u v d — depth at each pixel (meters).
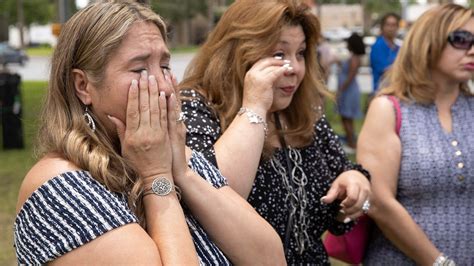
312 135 2.43
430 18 2.73
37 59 43.12
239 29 2.24
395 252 2.73
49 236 1.48
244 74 2.23
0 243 5.33
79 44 1.62
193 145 2.10
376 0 54.91
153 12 1.67
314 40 2.36
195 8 56.75
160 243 1.57
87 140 1.60
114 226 1.50
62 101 1.64
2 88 9.77
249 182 2.05
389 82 2.88
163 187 1.63
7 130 9.84
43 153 1.63
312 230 2.37
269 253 1.86
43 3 67.00
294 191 2.29
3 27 20.48
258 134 2.09
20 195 1.58
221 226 1.79
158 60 1.64
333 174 2.50
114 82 1.60
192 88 2.29
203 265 1.73
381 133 2.70
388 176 2.67
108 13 1.61
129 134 1.61
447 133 2.70
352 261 2.84
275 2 2.24
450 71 2.69
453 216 2.65
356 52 9.09
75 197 1.51
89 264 1.47
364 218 2.81
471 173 2.65
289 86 2.27
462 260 2.66
